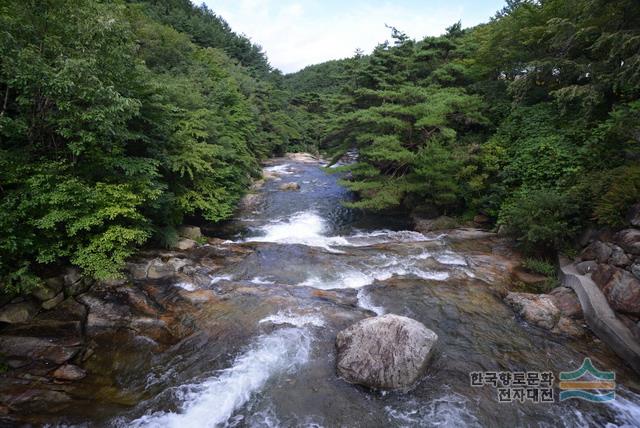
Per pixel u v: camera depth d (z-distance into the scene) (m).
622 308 6.67
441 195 13.80
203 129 15.30
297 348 6.50
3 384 5.32
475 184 13.21
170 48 24.53
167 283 8.59
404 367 5.54
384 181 15.53
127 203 7.98
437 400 5.32
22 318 6.64
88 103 7.11
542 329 7.14
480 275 9.47
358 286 9.00
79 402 5.15
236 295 8.23
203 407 5.18
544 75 12.04
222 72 33.03
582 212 9.18
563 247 9.30
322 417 5.02
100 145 8.34
